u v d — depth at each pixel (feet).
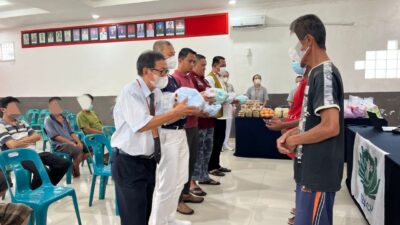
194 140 9.11
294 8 20.40
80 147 13.53
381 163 7.04
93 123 15.57
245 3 20.62
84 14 22.85
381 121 10.32
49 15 22.95
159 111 6.04
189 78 9.24
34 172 9.57
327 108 4.02
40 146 20.62
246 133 16.61
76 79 25.84
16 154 8.07
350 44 19.77
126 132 5.53
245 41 21.53
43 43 26.32
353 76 19.94
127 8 21.16
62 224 8.87
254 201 10.44
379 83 19.58
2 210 4.20
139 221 5.60
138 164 5.63
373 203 7.73
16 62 27.35
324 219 4.39
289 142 4.44
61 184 12.64
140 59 5.51
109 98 25.12
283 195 10.96
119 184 5.65
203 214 9.43
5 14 23.20
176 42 22.85
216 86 12.32
